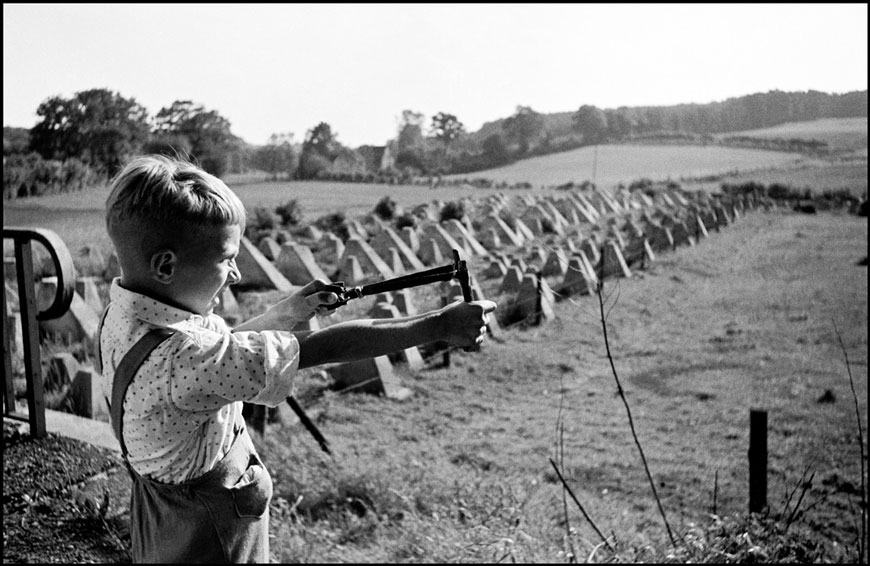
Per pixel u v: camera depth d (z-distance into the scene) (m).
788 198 34.09
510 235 28.02
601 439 10.37
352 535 5.83
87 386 8.10
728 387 12.49
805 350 14.30
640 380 13.02
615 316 17.11
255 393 1.48
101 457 4.43
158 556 1.62
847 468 9.25
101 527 3.91
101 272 16.66
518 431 10.62
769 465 9.47
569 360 14.16
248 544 1.66
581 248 23.27
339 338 1.54
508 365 13.82
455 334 1.53
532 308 16.75
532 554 5.24
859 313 16.41
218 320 1.65
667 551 5.21
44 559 3.61
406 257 23.08
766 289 19.31
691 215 28.47
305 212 25.27
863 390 12.04
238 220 1.58
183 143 17.81
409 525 5.66
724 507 8.16
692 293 19.23
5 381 4.68
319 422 10.60
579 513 7.48
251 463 1.74
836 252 23.23
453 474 7.80
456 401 11.96
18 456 4.32
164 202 1.46
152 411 1.50
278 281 19.03
